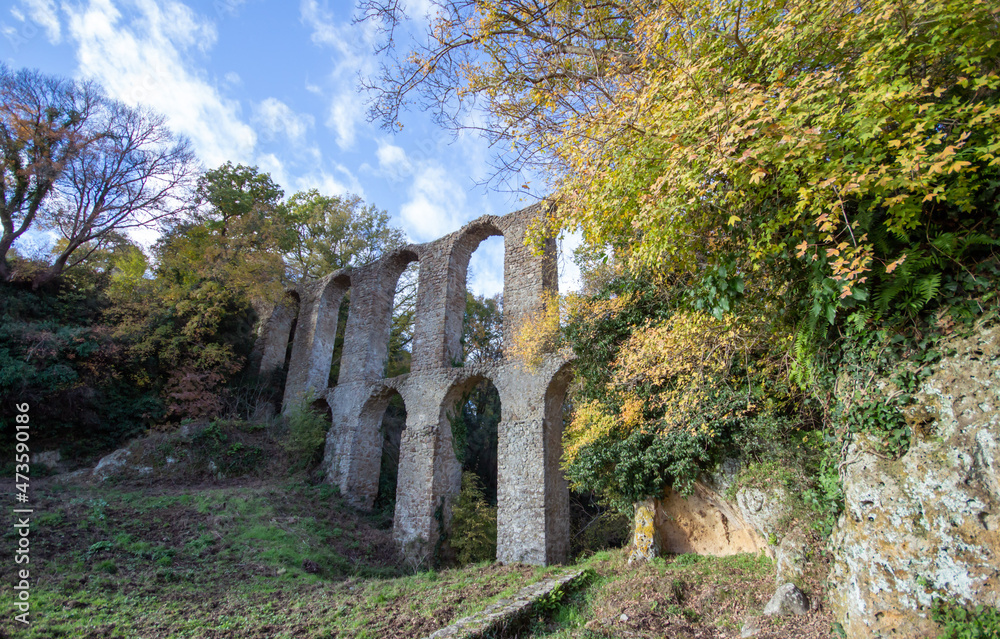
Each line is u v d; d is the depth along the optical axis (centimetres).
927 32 398
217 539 1303
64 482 1555
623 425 1144
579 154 607
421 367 1852
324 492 1828
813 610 641
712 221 557
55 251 2059
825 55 476
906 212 421
